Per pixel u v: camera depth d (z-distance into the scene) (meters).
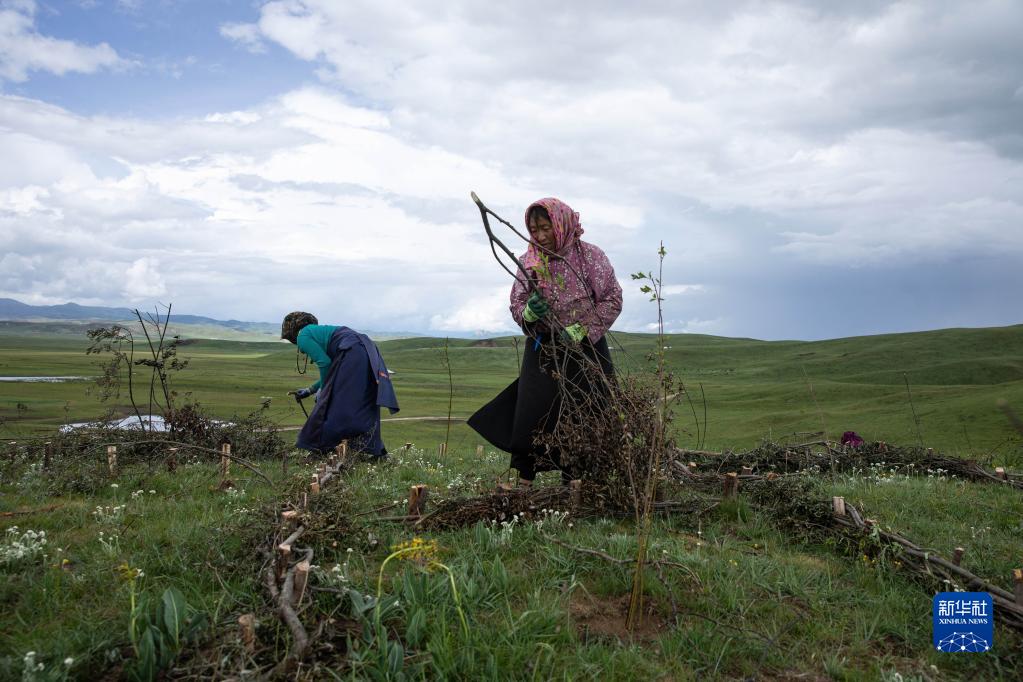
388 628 2.79
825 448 8.67
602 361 5.07
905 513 5.55
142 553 3.85
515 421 5.21
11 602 3.25
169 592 2.77
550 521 4.38
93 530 4.55
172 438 8.02
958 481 7.32
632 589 3.36
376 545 4.00
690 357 102.19
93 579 3.50
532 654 2.67
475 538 4.08
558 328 4.78
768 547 4.38
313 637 2.55
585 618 3.13
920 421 17.52
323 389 7.88
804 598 3.52
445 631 2.65
